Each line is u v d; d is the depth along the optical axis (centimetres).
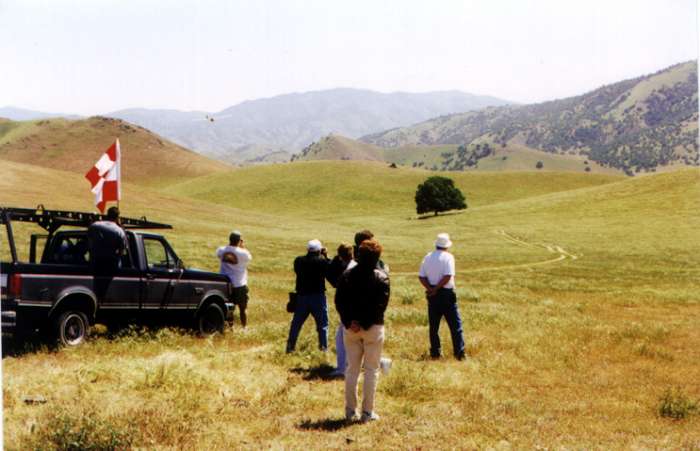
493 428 723
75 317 1041
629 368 1155
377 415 761
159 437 621
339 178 16412
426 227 9794
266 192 15675
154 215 7388
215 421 696
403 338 1370
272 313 1812
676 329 1722
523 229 8544
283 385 885
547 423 758
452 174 17350
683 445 684
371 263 735
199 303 1282
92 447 577
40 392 753
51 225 1102
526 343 1345
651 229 7731
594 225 8425
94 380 825
